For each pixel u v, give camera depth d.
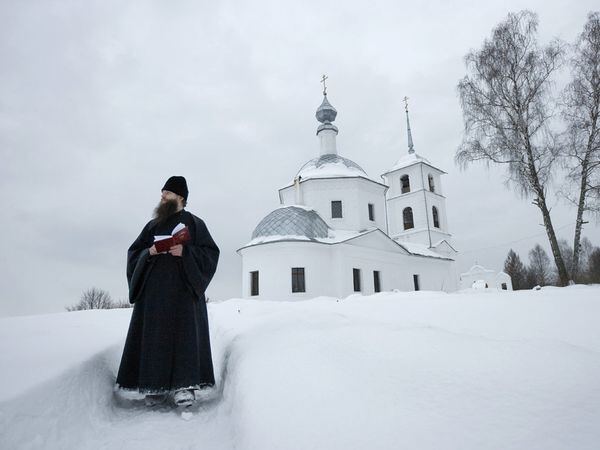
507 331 4.45
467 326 4.81
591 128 18.20
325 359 2.79
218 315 8.61
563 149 18.11
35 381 2.44
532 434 1.55
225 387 3.39
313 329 3.68
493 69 19.53
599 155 18.00
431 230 32.16
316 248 22.84
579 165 18.38
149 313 3.14
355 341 3.12
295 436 1.86
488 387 2.02
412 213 33.47
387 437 1.69
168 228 3.41
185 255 3.29
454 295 8.94
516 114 19.11
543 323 4.64
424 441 1.61
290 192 28.73
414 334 3.15
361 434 1.76
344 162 29.05
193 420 2.89
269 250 22.45
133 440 2.53
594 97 18.33
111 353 3.66
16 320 5.76
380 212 28.28
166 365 3.02
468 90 20.16
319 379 2.46
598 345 3.72
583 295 6.34
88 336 4.14
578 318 4.70
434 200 33.84
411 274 28.23
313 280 22.25
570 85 18.70
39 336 4.09
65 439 2.34
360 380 2.35
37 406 2.28
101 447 2.43
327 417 1.98
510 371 2.18
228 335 5.01
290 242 22.19
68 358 3.03
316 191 26.86
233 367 3.43
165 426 2.77
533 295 7.14
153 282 3.23
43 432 2.23
